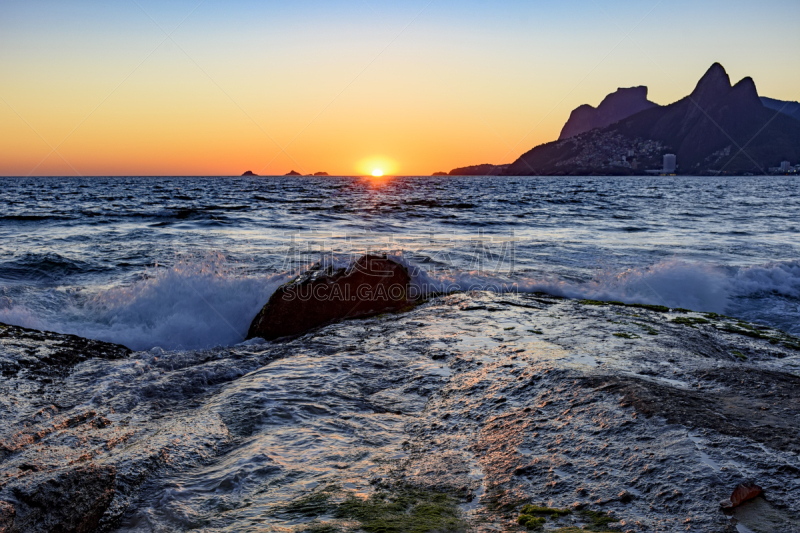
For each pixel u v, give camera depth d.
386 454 3.32
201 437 3.57
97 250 14.59
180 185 87.62
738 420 3.23
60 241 16.55
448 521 2.41
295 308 7.88
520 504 2.57
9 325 6.54
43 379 5.03
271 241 16.89
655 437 3.05
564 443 3.17
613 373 4.33
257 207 31.67
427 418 3.92
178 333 7.97
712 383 4.15
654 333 6.33
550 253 14.88
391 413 4.07
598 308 8.17
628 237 18.89
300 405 4.14
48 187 70.31
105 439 3.69
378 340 6.29
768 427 3.09
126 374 5.26
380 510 2.53
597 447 3.05
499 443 3.31
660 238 18.70
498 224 23.12
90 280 11.05
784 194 59.25
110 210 28.16
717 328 7.09
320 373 4.94
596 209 32.88
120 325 7.98
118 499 2.80
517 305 8.35
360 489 2.81
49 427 3.90
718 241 17.98
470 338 6.18
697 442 2.92
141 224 21.83
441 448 3.36
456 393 4.36
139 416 4.20
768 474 2.55
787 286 11.26
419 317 7.60
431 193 56.25
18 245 15.56
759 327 7.34
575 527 2.30
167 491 2.86
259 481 2.94
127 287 9.06
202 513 2.63
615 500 2.51
